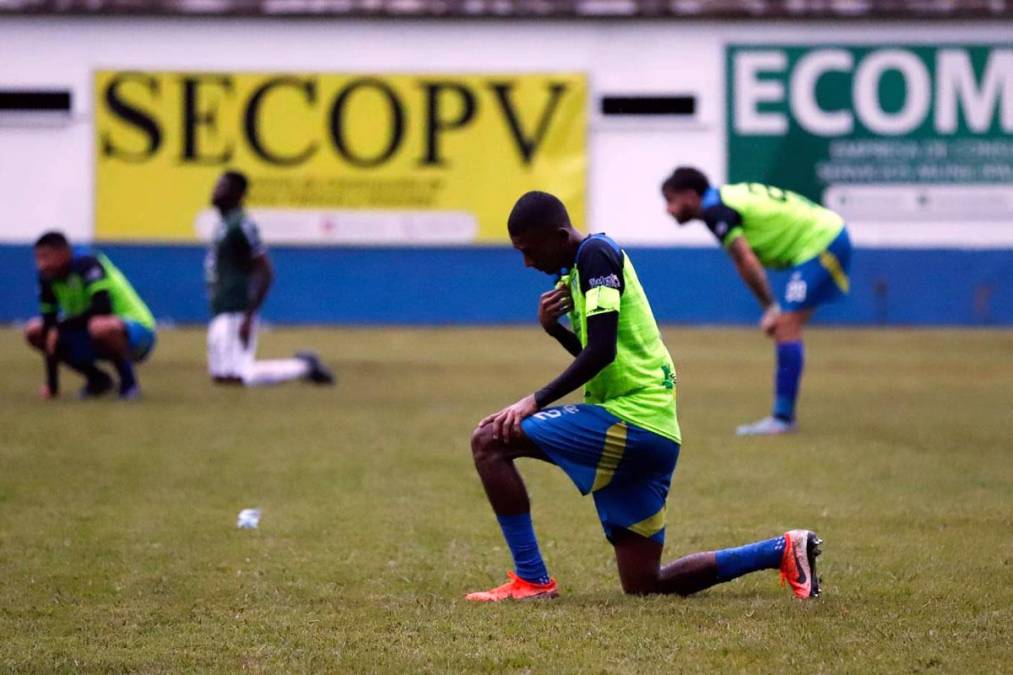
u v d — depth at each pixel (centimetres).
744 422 3806
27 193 7275
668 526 2436
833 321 7300
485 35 7262
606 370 1844
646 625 1748
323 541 2317
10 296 7275
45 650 1658
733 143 7306
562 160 7300
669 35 7269
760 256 3600
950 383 4775
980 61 7238
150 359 5559
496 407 4109
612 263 1823
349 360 5522
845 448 3322
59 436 3469
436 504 2650
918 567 2102
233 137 7275
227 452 3253
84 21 7244
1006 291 7250
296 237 7288
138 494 2734
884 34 7256
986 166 7275
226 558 2184
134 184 7275
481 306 7331
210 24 7250
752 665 1574
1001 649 1638
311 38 7244
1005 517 2508
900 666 1570
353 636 1712
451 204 7294
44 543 2288
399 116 7275
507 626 1750
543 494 2778
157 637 1719
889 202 7300
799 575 1888
